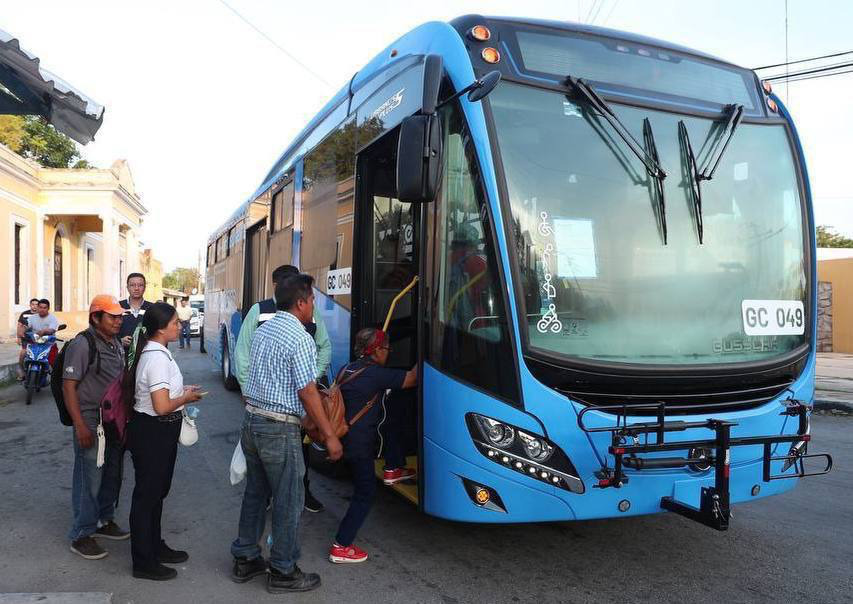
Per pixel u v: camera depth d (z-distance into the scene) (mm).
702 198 4277
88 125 6438
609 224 4020
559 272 3855
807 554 4605
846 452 7949
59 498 5695
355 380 4289
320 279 6344
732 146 4449
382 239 5465
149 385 3990
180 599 3842
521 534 4926
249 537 4082
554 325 3791
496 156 3850
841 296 22250
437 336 4004
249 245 10461
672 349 3996
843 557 4555
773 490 4191
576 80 4117
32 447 7605
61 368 4383
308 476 5992
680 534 4965
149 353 4031
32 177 24859
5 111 6379
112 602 3783
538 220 3877
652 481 3846
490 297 3777
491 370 3740
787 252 4496
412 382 4309
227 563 4379
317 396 3756
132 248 36406
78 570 4223
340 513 5449
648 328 3975
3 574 4145
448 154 4074
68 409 4328
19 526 5000
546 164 3971
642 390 3838
